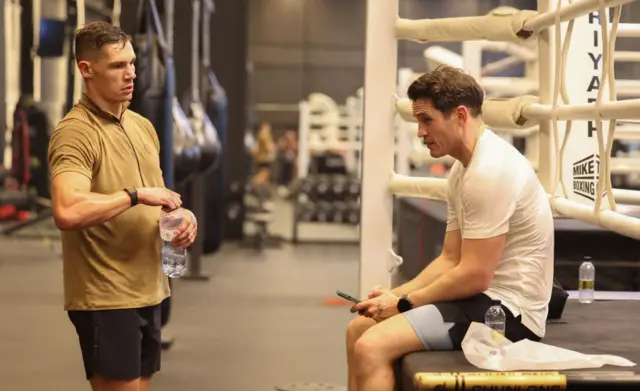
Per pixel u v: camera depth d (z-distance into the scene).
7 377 4.59
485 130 2.65
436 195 3.48
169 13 5.21
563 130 3.40
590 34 3.48
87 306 2.60
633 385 2.27
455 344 2.58
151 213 2.69
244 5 11.10
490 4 18.66
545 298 2.68
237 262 9.57
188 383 4.54
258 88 22.80
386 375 2.56
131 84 2.64
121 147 2.65
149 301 2.68
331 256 10.32
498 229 2.55
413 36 3.64
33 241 10.49
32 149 10.05
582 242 4.75
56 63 10.87
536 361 2.37
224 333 5.87
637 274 4.73
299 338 5.74
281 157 20.67
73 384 4.47
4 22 9.77
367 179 3.74
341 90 22.86
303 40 22.77
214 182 9.22
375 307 2.66
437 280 2.62
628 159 5.76
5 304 6.72
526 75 6.74
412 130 8.99
